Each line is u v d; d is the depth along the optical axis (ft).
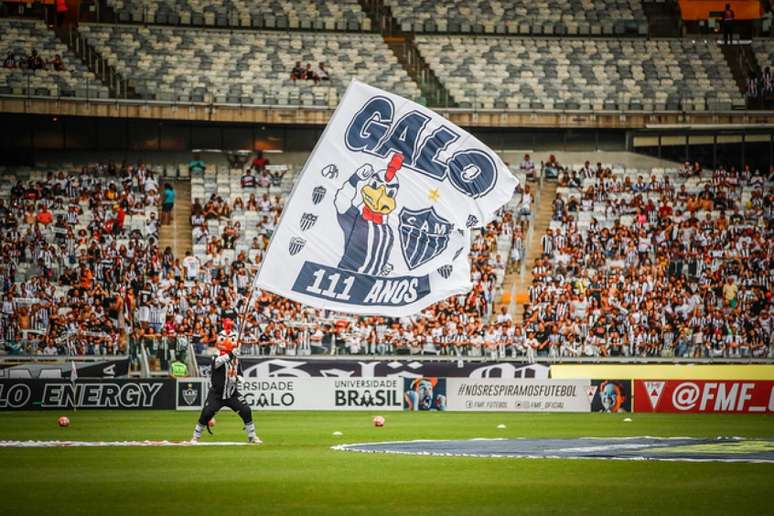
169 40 222.28
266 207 198.70
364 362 158.81
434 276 88.38
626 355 170.91
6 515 47.93
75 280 174.50
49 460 72.38
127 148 215.10
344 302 85.66
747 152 223.51
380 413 136.67
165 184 197.67
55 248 180.14
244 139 219.00
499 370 159.33
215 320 169.37
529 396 143.13
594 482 59.88
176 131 216.74
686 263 187.52
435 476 62.90
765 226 198.49
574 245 190.70
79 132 213.25
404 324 172.24
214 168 214.28
